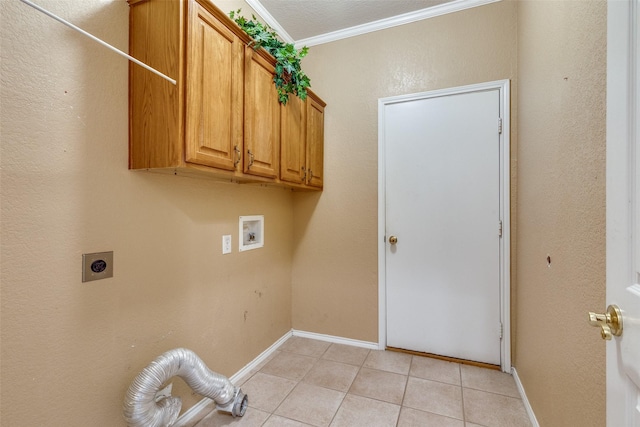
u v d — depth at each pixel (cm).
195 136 124
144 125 125
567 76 112
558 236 121
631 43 59
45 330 102
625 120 60
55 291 104
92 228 115
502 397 177
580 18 101
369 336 243
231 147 147
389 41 235
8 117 92
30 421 98
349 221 249
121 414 126
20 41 94
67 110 107
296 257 267
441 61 220
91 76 114
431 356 226
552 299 128
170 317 149
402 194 233
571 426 108
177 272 153
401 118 232
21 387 96
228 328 190
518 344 194
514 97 202
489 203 210
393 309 237
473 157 213
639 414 56
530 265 165
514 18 203
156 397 136
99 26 117
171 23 120
